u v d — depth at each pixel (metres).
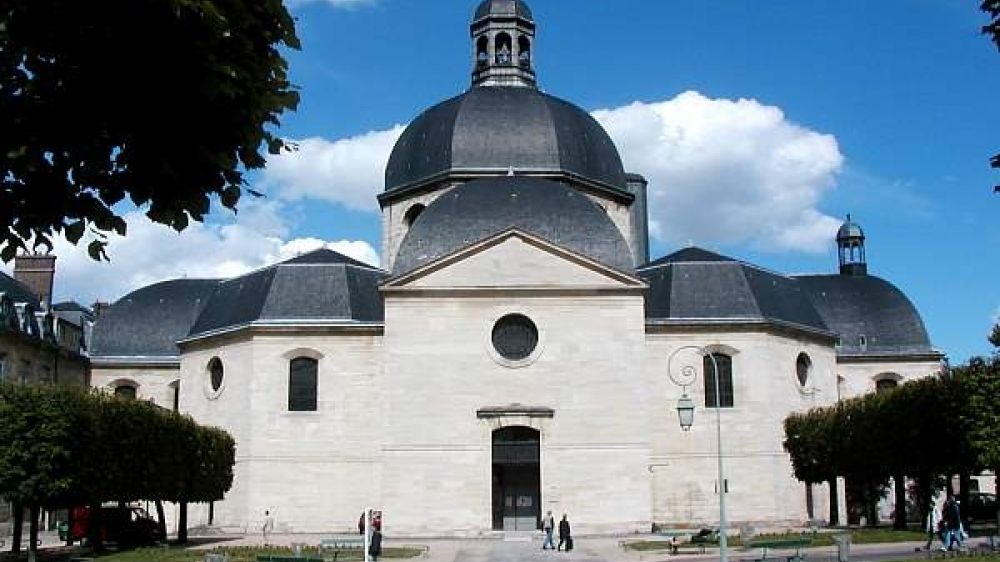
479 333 53.81
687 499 57.12
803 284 77.62
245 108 10.92
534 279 54.25
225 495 57.75
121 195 10.89
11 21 9.59
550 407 53.00
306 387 57.50
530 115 64.19
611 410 53.12
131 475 44.22
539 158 63.06
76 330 71.75
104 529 49.28
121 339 71.12
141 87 10.20
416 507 52.09
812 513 62.19
